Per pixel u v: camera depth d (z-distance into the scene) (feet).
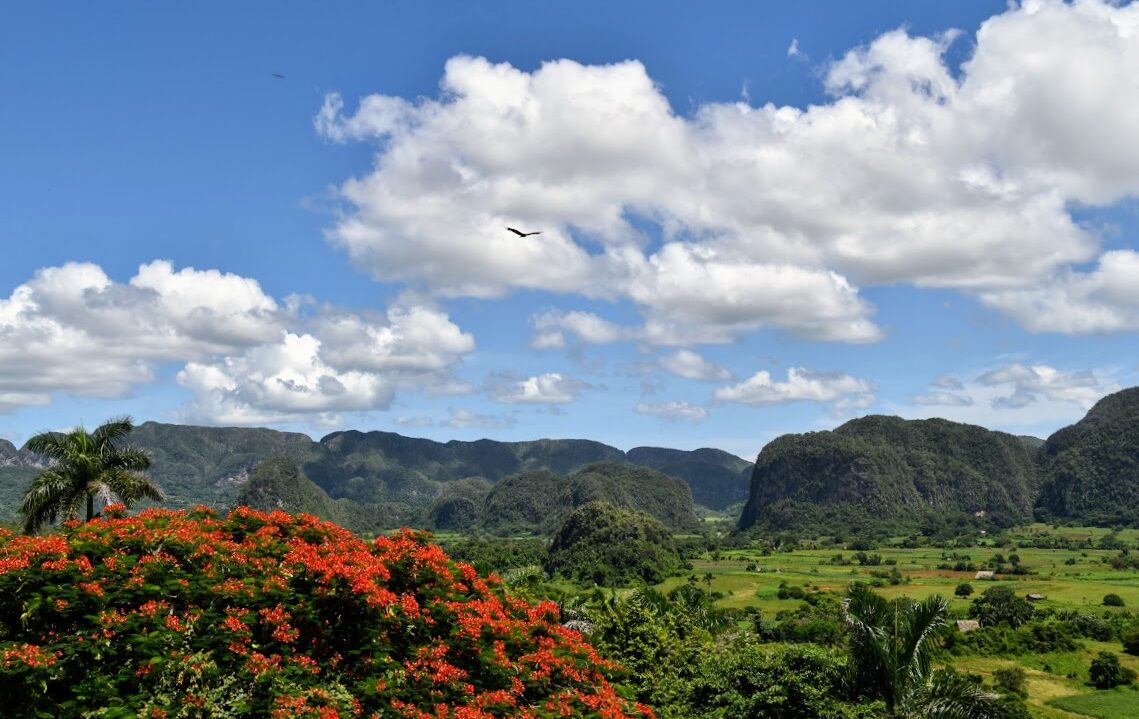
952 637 212.64
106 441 85.30
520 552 442.50
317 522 47.01
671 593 312.50
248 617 34.55
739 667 74.33
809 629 206.80
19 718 28.09
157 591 33.71
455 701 36.76
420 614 39.78
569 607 109.29
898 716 60.29
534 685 41.11
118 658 31.37
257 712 31.53
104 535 37.68
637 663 85.71
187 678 31.35
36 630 31.27
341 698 33.50
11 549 33.91
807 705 66.54
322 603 37.29
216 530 43.50
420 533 47.88
